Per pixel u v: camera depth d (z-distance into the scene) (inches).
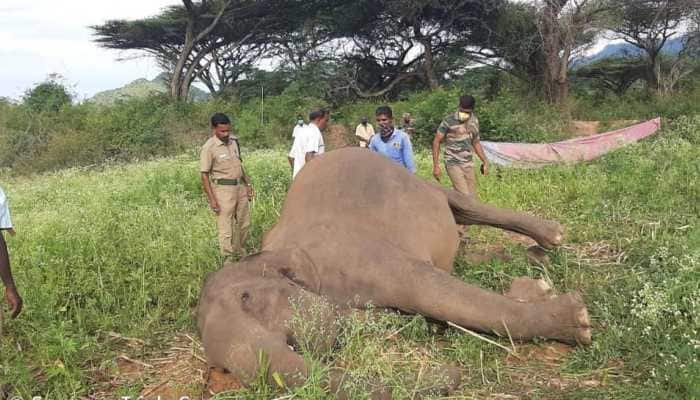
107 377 174.2
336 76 1537.9
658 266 222.5
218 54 1611.7
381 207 201.2
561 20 1179.3
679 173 379.9
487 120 824.3
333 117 1241.4
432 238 203.6
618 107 1199.6
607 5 1215.6
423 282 178.2
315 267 182.9
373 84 1647.4
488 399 151.1
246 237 295.7
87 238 282.0
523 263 233.5
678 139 522.3
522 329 169.9
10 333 200.4
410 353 171.3
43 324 202.1
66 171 761.0
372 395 140.3
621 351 171.3
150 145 999.0
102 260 252.8
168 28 1584.6
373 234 194.2
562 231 238.2
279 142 1049.5
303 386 136.9
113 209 359.6
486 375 162.2
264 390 142.3
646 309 179.3
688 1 1360.7
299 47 1590.8
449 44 1514.5
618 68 1674.5
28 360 184.7
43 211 393.4
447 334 180.2
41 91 1192.2
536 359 169.6
